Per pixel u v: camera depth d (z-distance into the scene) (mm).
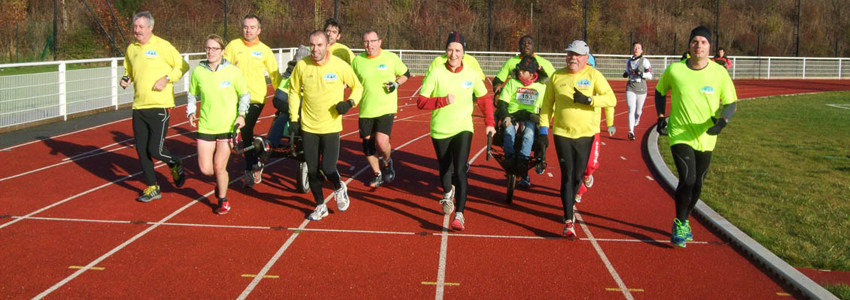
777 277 5352
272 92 20078
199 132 6750
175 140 11492
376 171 8141
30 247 5766
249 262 5484
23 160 9461
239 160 9812
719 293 5027
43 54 30484
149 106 7262
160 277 5121
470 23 41438
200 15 37000
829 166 9812
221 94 6645
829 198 7750
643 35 44250
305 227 6496
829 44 49656
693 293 5016
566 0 44750
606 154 11000
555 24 42344
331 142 6594
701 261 5734
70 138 11312
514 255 5793
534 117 7492
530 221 6883
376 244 6012
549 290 5012
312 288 4953
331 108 6492
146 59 7230
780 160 10273
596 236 6406
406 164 9789
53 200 7348
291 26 38250
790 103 20609
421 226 6617
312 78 6422
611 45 42562
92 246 5824
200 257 5582
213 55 6590
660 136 12852
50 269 5254
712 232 6582
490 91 22094
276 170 9133
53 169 8938
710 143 5980
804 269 5430
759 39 43781
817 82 32781
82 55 31766
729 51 45938
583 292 4988
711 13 49531
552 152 10969
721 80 5836
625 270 5480
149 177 7391
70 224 6465
